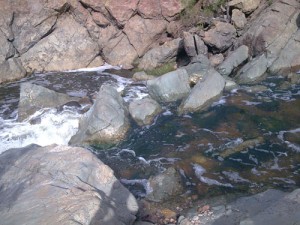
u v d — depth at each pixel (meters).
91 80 7.36
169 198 3.74
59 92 6.74
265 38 6.82
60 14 8.20
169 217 3.44
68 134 5.29
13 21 7.86
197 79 6.49
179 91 5.99
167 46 7.57
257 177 3.98
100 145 4.88
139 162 4.46
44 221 2.76
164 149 4.68
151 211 3.54
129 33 8.16
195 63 6.77
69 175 3.31
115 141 4.94
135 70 7.81
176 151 4.61
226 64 6.64
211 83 5.82
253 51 7.03
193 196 3.75
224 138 4.78
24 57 7.99
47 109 5.82
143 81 7.09
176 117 5.43
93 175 3.39
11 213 2.94
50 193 3.11
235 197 3.66
